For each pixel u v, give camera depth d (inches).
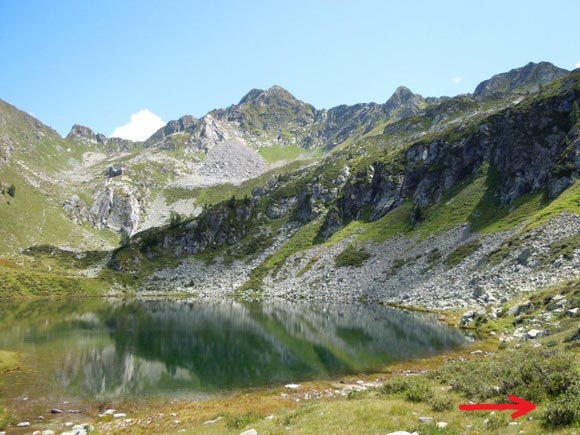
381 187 7637.8
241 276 7288.4
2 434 1109.1
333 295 5147.6
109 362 2183.8
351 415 798.5
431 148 7293.3
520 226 4079.7
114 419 1354.6
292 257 7062.0
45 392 1670.8
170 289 7342.5
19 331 3122.5
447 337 2377.0
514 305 2466.8
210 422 1158.3
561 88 6082.7
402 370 1813.5
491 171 5969.5
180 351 2434.8
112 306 5093.5
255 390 1659.7
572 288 2154.3
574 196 3833.7
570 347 1202.0
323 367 1964.8
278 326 3230.8
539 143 5211.6
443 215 5723.4
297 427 774.5
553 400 693.3
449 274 3998.5
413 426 662.5
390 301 4210.1
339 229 7519.7
